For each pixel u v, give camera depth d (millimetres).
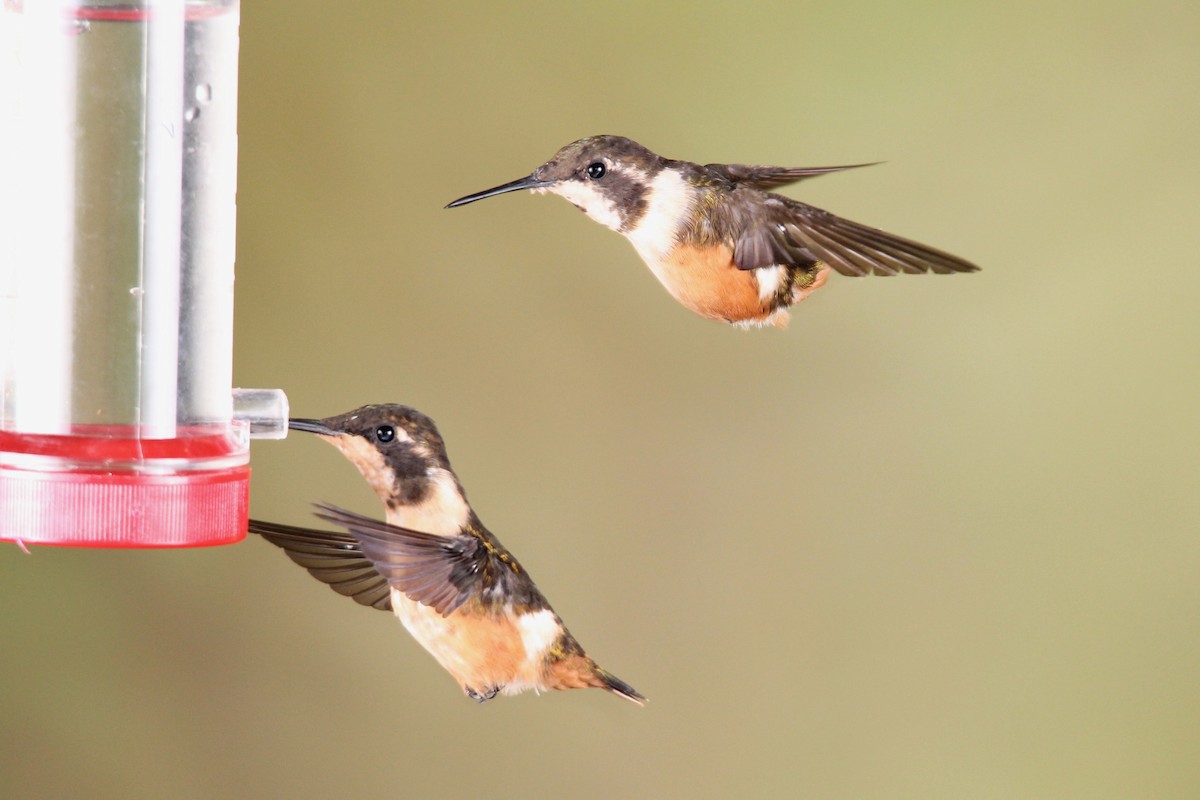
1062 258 10695
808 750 10453
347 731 9680
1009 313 10656
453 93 9953
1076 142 10625
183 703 9477
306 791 9609
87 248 5469
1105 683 10680
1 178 5438
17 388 5402
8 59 5484
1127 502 10953
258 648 9617
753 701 10375
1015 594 10633
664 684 10281
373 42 9859
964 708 10539
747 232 6227
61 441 5180
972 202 10562
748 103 10273
